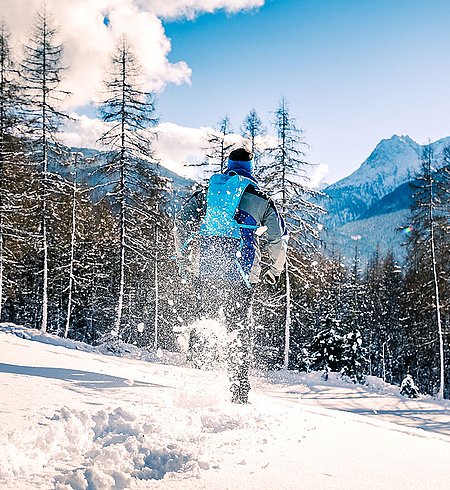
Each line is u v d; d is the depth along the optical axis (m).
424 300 27.67
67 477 1.55
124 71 24.17
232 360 3.42
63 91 22.92
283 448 2.16
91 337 43.03
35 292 37.16
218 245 3.47
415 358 43.69
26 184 23.47
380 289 54.72
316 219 24.17
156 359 21.83
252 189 3.53
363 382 27.08
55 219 25.44
